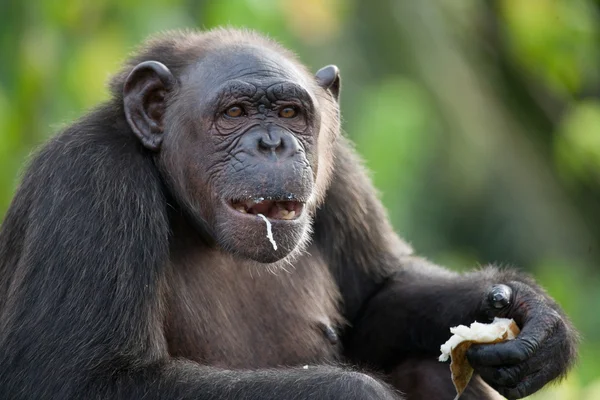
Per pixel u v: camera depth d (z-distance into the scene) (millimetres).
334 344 13430
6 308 12125
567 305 22484
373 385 11266
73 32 20875
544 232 28047
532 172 28297
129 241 11812
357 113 24281
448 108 27250
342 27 24672
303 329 13188
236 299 12945
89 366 11383
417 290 14141
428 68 26797
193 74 12656
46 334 11531
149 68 12586
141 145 12625
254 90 12203
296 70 12852
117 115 12766
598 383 19234
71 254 11734
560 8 25312
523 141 28312
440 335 13914
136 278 11742
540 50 25562
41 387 11398
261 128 12180
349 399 11094
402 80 26062
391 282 14461
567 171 26703
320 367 11562
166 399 11281
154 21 21109
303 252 13516
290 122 12383
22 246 12484
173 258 12633
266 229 12055
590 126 25562
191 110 12414
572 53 25406
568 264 26859
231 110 12258
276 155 12016
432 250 27062
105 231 11797
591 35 25406
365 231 14289
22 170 13141
